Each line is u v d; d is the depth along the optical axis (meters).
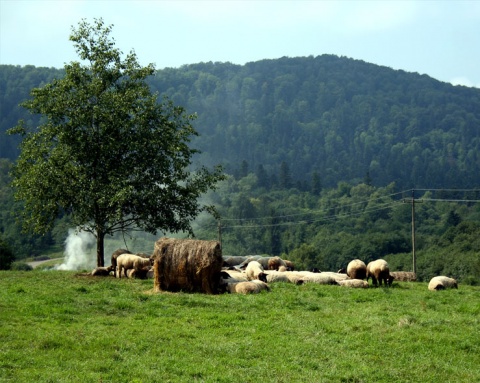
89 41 39.97
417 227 122.06
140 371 16.17
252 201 155.88
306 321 22.02
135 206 38.69
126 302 24.94
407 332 20.34
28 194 38.22
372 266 33.66
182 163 40.06
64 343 18.47
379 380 16.06
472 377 16.41
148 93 40.28
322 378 15.91
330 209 147.25
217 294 28.09
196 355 17.77
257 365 16.94
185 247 28.83
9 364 16.39
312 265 101.44
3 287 29.91
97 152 38.09
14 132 40.62
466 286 36.97
